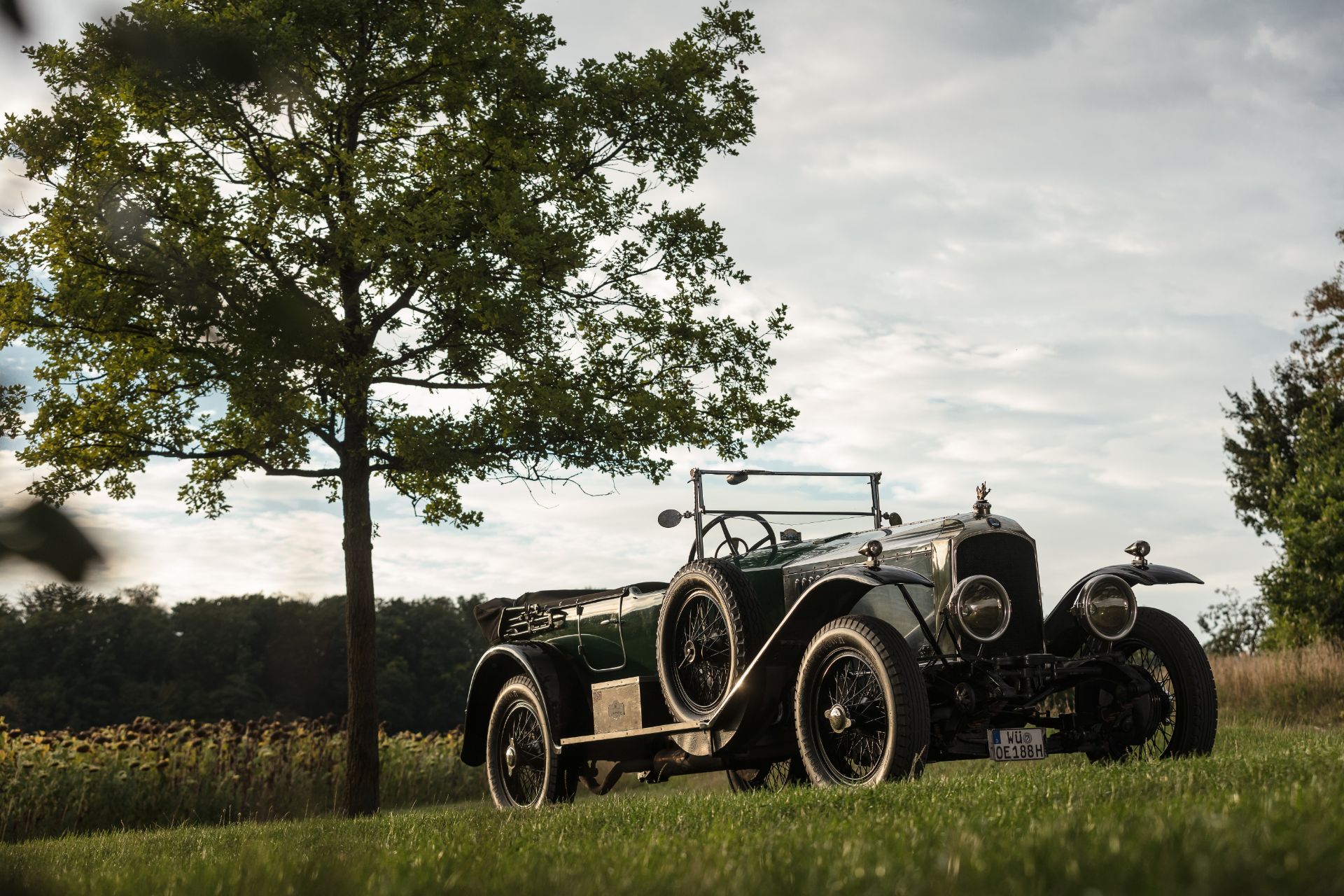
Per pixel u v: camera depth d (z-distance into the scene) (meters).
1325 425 22.36
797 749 6.71
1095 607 5.95
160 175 8.02
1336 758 4.05
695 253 11.25
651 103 10.99
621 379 10.94
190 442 9.99
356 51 8.62
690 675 6.82
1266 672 15.30
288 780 12.61
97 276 4.74
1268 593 20.80
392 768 14.52
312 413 8.02
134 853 4.58
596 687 7.50
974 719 5.74
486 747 8.50
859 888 1.89
